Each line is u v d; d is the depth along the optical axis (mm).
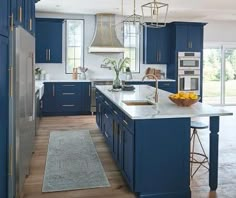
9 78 2471
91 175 3748
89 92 8086
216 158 3281
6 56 2352
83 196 3166
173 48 8562
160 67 9094
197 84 8648
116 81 5527
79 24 8469
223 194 3207
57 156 4492
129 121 3135
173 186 3092
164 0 6449
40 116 6926
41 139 5492
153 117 2953
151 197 3049
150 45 8664
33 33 4215
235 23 9742
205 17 8883
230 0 6504
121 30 8695
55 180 3574
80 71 8453
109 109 4496
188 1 6586
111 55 8711
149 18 8711
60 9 7656
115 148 4020
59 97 7941
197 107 3471
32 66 3502
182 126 3072
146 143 3002
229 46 9836
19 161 2715
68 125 6770
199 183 3502
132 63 8938
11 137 2578
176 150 3072
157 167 3043
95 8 7492
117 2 6734
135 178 3006
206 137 5656
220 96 10000
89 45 8492
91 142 5297
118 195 3195
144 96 4504
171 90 8430
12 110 2576
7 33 2355
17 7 2730
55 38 8055
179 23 8359
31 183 3475
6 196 2461
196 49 8578
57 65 8438
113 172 3859
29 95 3258
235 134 6035
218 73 9953
